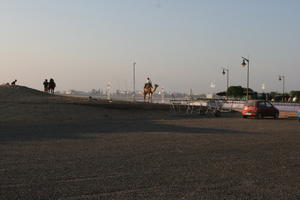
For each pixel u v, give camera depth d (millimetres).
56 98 37656
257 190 6609
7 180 7211
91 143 12984
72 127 19953
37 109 28594
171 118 29391
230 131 18172
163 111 35875
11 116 25344
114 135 15758
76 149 11469
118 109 33656
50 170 8195
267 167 8773
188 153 10820
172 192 6402
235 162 9406
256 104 30766
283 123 24703
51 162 9188
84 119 26172
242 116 32875
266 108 31047
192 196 6164
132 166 8734
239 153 10930
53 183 6992
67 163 9062
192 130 18547
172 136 15477
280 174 7988
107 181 7180
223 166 8844
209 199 5988
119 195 6191
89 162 9219
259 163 9289
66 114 27594
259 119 29734
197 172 8117
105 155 10328
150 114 32344
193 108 38812
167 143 13102
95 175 7715
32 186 6750
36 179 7312
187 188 6703
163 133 16750
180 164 9055
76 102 34469
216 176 7730
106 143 13000
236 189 6668
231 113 39375
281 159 9922
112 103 34812
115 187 6723
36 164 8898
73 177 7512
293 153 11016
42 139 14125
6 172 7949
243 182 7219
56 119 25172
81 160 9500
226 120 27719
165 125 21859
